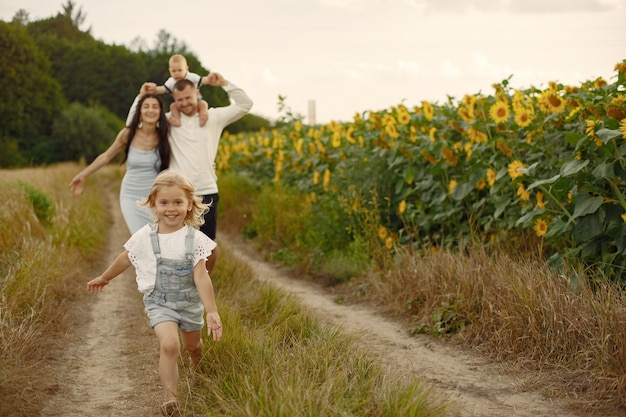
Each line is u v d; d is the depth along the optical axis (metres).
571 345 4.55
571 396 4.06
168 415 3.78
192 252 4.02
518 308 5.00
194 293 4.12
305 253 9.65
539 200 5.94
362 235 8.96
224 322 5.00
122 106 65.69
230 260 7.93
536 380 4.36
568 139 5.47
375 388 3.78
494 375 4.57
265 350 4.39
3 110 46.56
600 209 5.33
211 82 6.13
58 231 9.13
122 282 8.39
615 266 5.28
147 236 4.07
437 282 6.15
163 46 82.50
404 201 8.23
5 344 4.64
